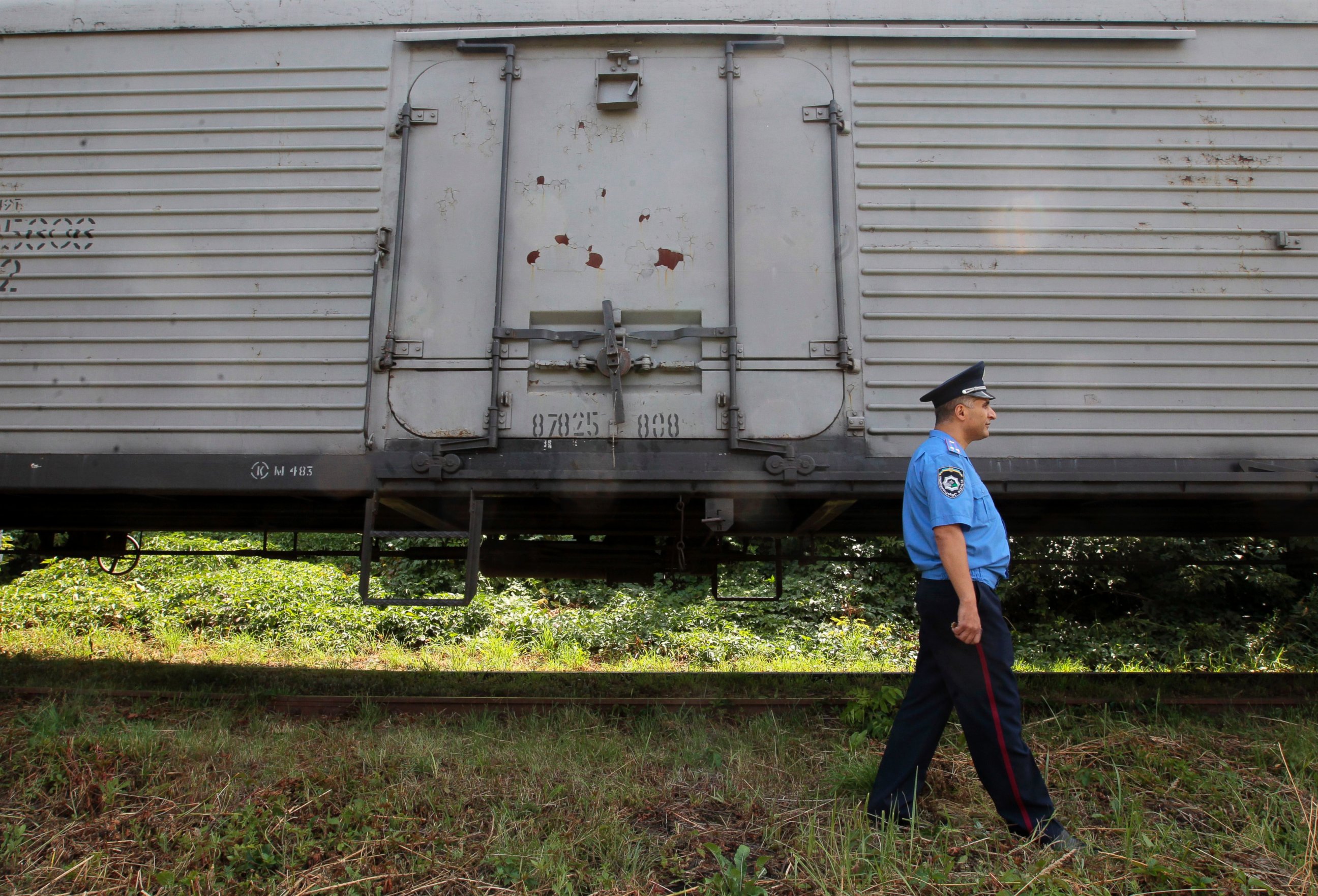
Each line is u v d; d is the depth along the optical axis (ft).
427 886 8.54
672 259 13.93
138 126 14.47
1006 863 8.91
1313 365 13.84
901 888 8.44
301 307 13.98
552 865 8.79
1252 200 14.15
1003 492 13.50
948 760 11.80
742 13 14.30
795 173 14.14
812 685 18.31
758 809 10.51
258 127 14.40
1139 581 33.91
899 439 13.53
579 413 13.55
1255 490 13.55
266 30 14.60
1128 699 15.85
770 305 13.79
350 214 14.16
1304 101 14.34
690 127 14.28
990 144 14.15
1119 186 14.08
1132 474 13.46
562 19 14.40
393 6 14.55
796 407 13.55
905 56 14.35
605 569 18.52
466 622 33.91
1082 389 13.70
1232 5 14.42
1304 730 13.46
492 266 13.96
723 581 39.60
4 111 14.60
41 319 14.12
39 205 14.38
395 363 13.73
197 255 14.14
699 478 13.34
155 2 14.65
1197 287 13.96
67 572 36.60
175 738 12.39
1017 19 14.30
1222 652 28.22
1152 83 14.29
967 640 8.99
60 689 15.67
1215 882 8.56
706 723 14.53
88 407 13.88
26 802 10.34
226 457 13.67
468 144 14.30
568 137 14.26
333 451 13.62
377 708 15.20
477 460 13.50
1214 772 11.55
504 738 13.25
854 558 20.70
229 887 8.52
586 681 18.95
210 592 35.04
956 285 13.88
